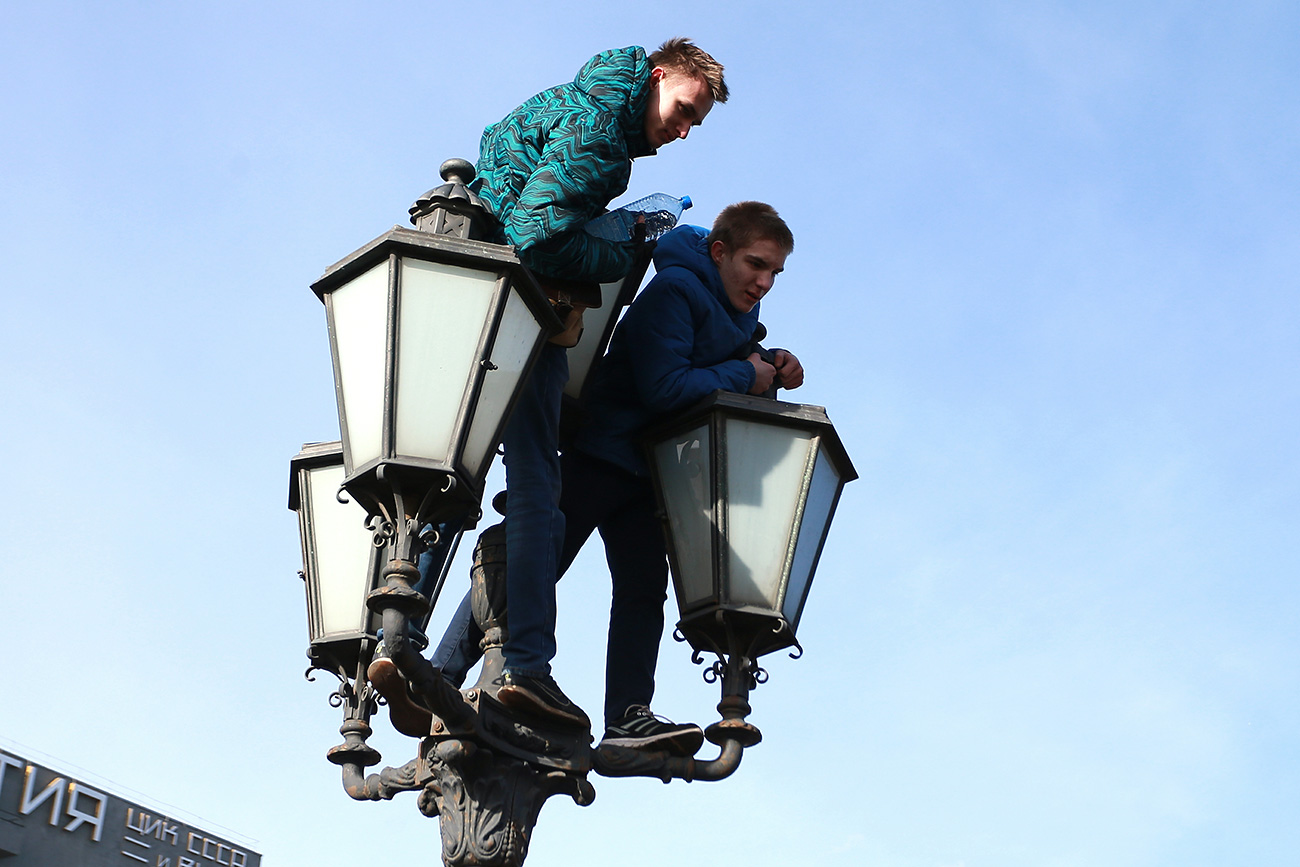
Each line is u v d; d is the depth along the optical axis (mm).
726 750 3287
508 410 2869
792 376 3977
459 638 3561
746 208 3951
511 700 2959
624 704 3492
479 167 3361
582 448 3646
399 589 2602
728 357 3840
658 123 3453
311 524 3689
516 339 2900
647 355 3611
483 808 2893
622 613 3641
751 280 3891
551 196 3061
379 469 2645
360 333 2826
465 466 2758
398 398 2721
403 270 2799
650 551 3695
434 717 2918
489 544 3270
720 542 3424
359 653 3551
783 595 3430
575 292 3184
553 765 2998
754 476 3529
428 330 2775
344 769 3457
